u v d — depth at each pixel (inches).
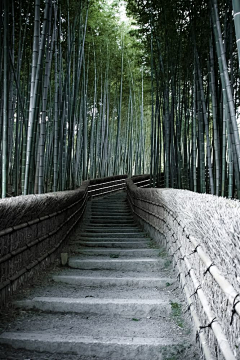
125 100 601.3
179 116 287.7
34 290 118.8
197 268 92.0
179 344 82.1
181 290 118.6
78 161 410.3
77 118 401.4
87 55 417.4
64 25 302.4
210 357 67.5
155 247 188.4
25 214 116.1
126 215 334.0
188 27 257.4
